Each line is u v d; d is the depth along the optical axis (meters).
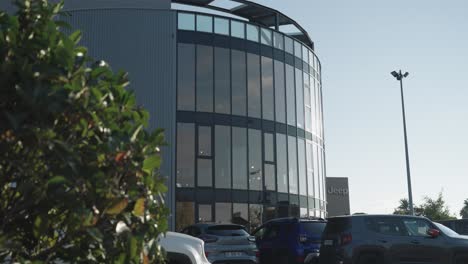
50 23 2.88
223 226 14.18
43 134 2.52
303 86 30.28
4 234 2.64
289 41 29.61
